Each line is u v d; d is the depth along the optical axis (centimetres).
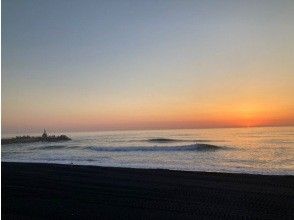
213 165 754
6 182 528
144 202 409
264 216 357
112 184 504
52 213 370
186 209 379
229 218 351
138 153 1062
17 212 374
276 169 687
